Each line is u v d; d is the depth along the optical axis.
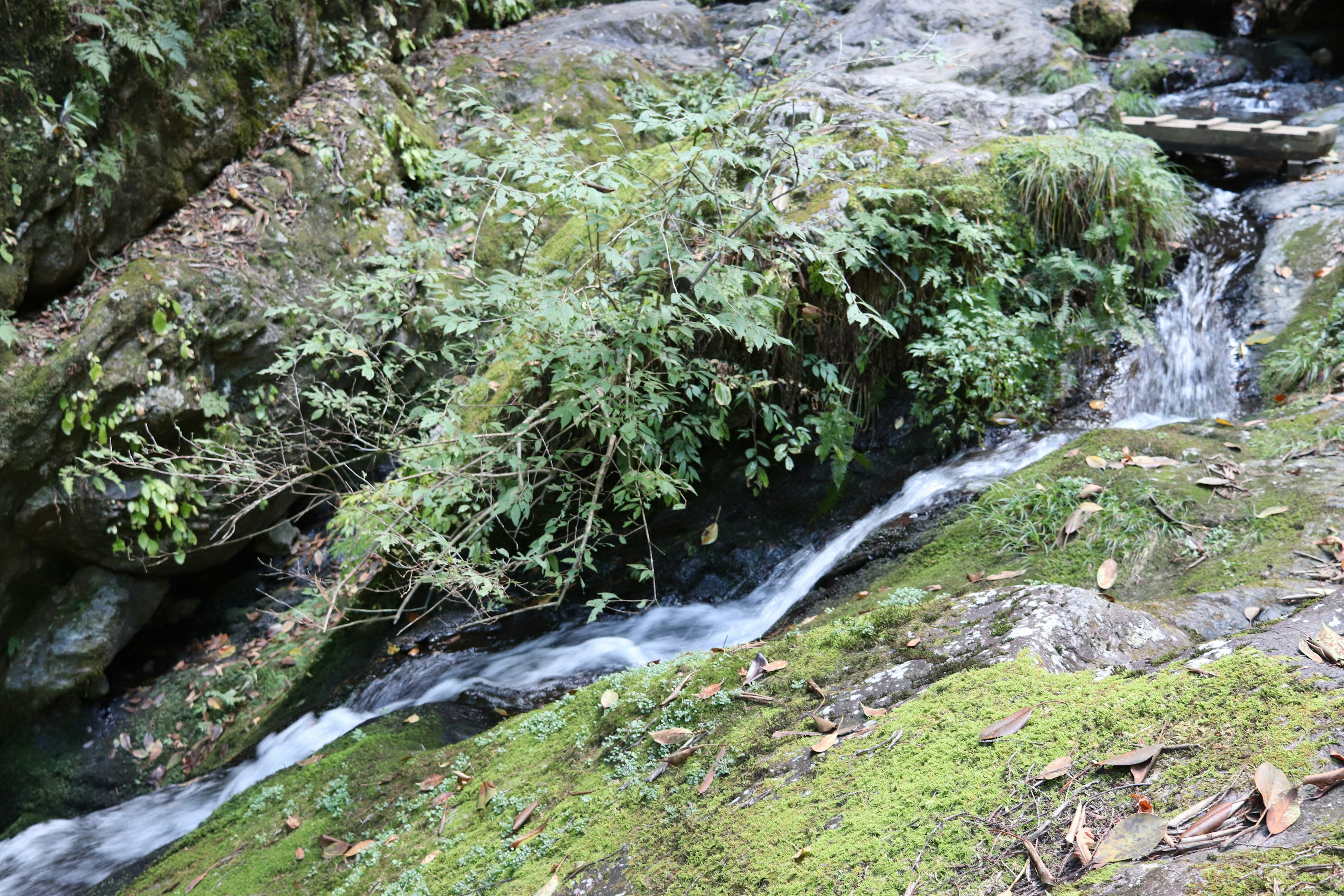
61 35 5.39
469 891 2.76
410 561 5.38
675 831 2.54
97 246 5.71
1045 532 4.20
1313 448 4.32
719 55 9.02
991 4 9.01
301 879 3.32
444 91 7.82
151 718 6.02
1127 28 8.72
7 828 5.57
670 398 4.62
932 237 5.45
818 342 5.33
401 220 6.71
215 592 6.62
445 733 4.31
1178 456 4.48
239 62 6.41
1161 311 5.84
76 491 5.44
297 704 5.60
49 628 5.85
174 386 5.61
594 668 4.82
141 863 4.03
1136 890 1.70
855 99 6.41
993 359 5.24
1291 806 1.73
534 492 5.12
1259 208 6.35
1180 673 2.26
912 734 2.44
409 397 6.33
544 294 3.94
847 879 2.03
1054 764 2.10
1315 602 2.53
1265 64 8.54
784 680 3.05
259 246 6.12
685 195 4.12
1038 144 5.82
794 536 5.33
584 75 7.87
